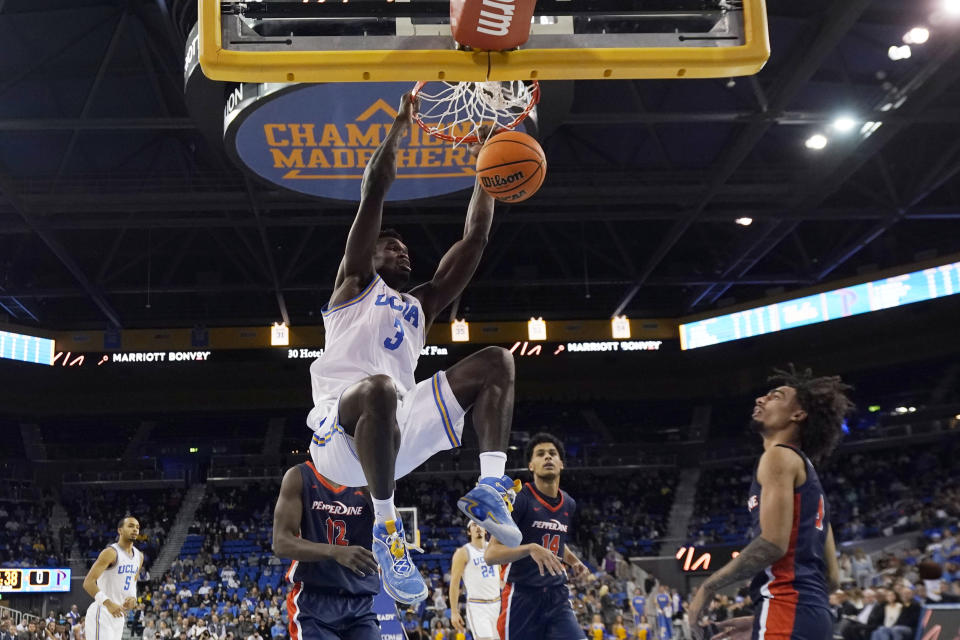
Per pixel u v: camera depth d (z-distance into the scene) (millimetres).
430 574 27594
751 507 4398
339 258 33125
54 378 38750
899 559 20734
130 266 31125
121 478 37000
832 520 32031
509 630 6457
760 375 39406
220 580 29141
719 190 25594
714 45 4250
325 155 16797
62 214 26203
